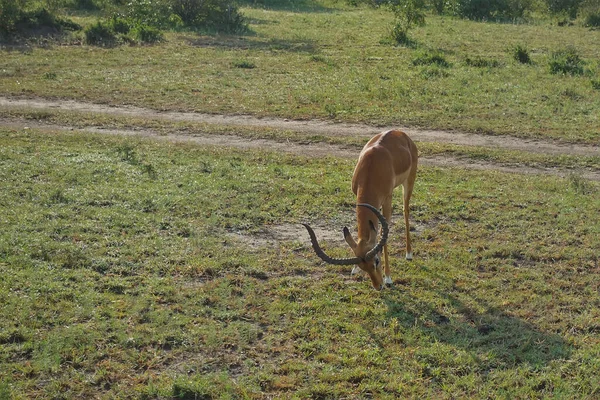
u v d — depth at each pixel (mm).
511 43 28781
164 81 20281
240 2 39344
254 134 15812
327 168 13500
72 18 29953
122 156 13516
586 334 7934
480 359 7414
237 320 8039
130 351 7352
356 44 27203
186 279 8906
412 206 11508
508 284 9055
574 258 9836
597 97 19484
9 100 18016
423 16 31781
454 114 17750
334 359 7352
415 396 6797
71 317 7879
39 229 9984
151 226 10344
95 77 20422
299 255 9711
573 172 14000
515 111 18078
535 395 6891
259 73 21609
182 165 13195
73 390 6758
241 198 11562
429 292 8773
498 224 10953
